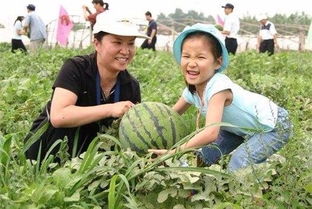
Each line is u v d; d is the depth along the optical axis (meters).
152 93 8.09
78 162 4.28
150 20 23.45
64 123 4.80
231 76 11.23
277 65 13.50
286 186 4.05
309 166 4.15
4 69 11.53
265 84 8.45
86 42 27.08
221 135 5.12
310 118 7.51
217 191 3.94
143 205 3.95
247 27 40.25
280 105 7.75
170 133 4.52
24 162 4.35
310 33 13.27
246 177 4.08
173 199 4.00
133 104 4.85
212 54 4.57
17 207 3.60
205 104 4.73
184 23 37.97
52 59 13.26
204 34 4.55
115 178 3.72
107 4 20.00
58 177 3.92
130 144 4.53
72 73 4.91
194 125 6.04
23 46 21.45
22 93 7.57
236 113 4.76
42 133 4.78
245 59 13.26
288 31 38.31
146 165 4.09
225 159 4.87
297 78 11.53
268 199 4.21
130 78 5.22
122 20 4.81
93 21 20.00
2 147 4.34
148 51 17.02
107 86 5.09
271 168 4.21
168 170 3.92
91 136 5.10
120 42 4.83
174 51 4.81
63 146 4.52
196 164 5.16
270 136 4.72
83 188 4.04
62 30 23.64
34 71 11.16
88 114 4.75
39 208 3.67
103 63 4.93
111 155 4.28
